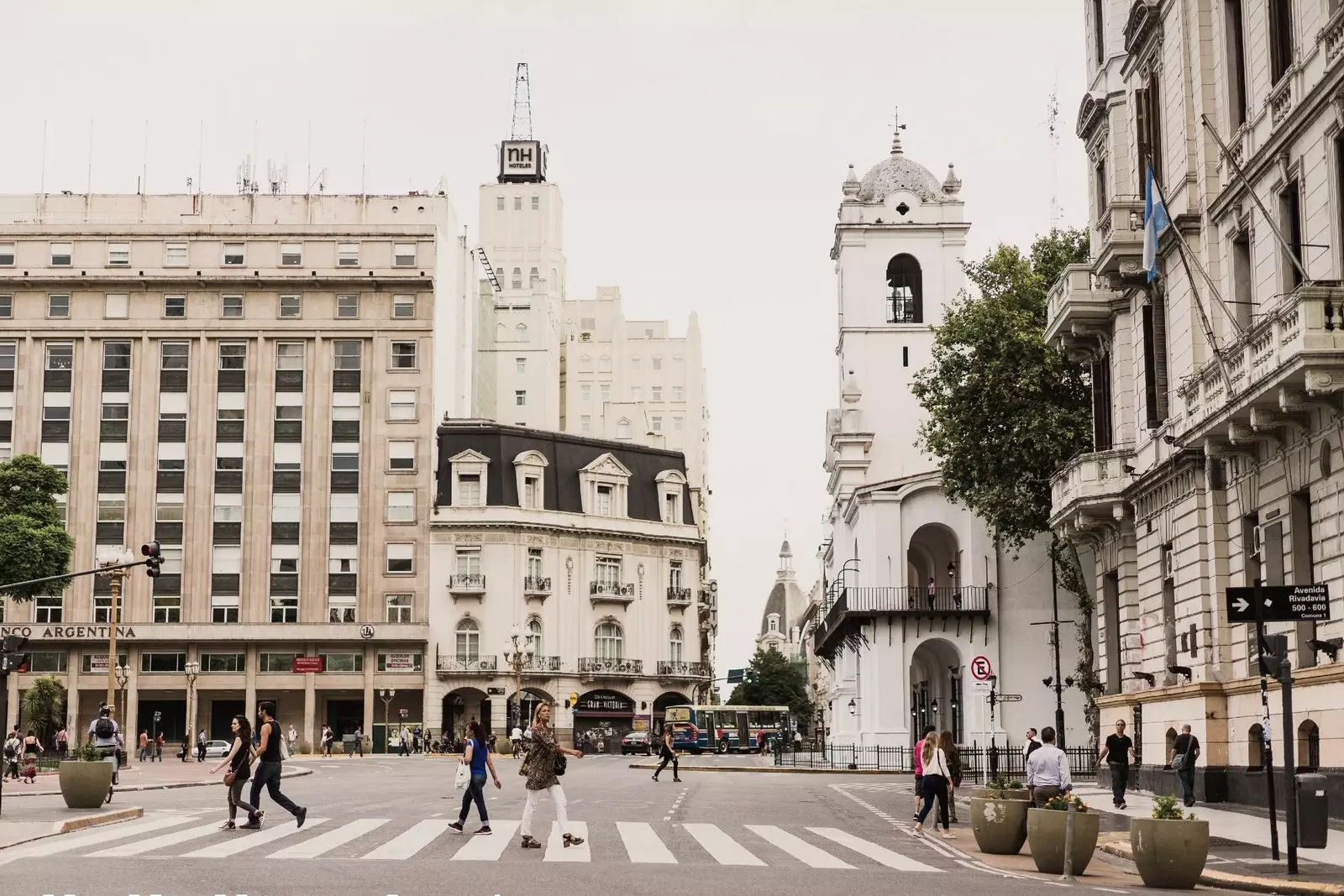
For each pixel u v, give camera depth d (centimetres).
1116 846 2288
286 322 9744
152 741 7812
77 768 2967
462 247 11094
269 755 2564
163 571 9519
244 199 10056
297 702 9575
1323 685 2702
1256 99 3089
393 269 9831
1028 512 5222
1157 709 3628
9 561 7056
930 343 7344
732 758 8350
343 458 9700
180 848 2191
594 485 10431
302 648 9525
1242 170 3111
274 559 9575
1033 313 5278
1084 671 5256
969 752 5534
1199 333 3356
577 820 2811
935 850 2361
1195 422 3162
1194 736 3278
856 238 7444
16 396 9594
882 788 4341
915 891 1738
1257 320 3045
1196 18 3353
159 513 9550
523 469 10025
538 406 13862
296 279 9744
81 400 9612
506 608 9744
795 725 10794
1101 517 4019
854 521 6944
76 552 9456
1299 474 2847
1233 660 3231
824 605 8619
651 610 10631
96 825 2662
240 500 9606
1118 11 3953
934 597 6253
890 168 7525
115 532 9506
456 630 9675
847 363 7362
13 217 9969
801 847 2331
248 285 9750
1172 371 3556
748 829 2669
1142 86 3700
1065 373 5225
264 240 9812
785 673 15638
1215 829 2631
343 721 9662
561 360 15312
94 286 9700
